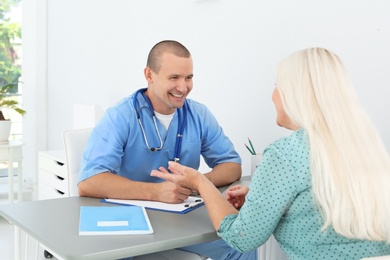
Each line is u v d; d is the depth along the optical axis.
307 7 2.30
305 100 1.26
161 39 3.23
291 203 1.30
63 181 3.04
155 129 2.03
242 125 2.68
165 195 1.73
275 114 2.47
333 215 1.20
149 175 2.06
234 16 2.69
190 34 3.00
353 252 1.27
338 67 1.29
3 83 4.67
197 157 2.14
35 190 4.59
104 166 1.87
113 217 1.54
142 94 2.04
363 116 1.26
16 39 4.70
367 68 2.07
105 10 3.78
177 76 1.94
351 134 1.23
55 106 4.55
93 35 3.94
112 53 3.72
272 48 2.48
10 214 1.58
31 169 4.67
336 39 2.19
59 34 4.44
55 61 4.52
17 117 4.68
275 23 2.46
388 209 1.22
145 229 1.43
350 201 1.19
